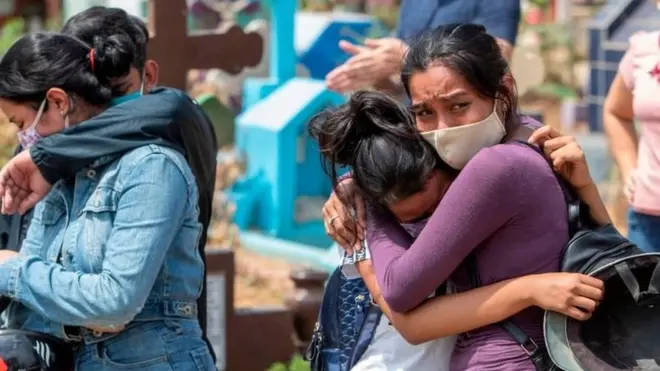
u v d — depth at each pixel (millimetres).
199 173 4758
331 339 4605
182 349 4605
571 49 19344
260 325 7793
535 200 4004
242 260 12203
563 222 4070
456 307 4105
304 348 7762
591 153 14383
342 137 4199
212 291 7613
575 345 3986
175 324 4602
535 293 3977
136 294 4320
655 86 5957
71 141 4441
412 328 4180
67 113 4516
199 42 7426
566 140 4090
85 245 4441
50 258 4559
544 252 4047
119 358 4539
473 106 4059
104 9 4875
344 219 4398
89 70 4543
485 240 4102
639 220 6117
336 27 15602
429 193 4191
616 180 13602
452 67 4027
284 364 7855
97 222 4438
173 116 4555
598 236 4035
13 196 4531
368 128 4195
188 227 4629
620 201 11953
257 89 14141
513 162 3979
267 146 13195
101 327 4469
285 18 14008
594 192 4160
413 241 4316
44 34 4535
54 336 4629
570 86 18953
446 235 4012
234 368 7719
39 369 4504
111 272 4328
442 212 4027
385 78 6699
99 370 4555
